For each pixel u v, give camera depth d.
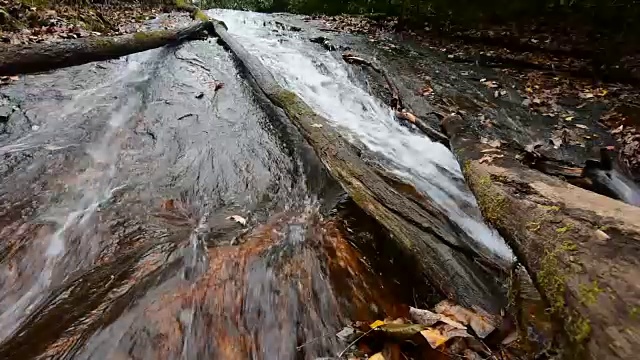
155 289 2.36
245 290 2.40
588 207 2.06
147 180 3.54
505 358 1.93
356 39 9.24
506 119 5.12
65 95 4.96
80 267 2.56
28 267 2.53
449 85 6.36
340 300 2.41
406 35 9.95
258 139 4.41
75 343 2.01
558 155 4.22
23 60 5.17
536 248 2.01
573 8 7.15
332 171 3.50
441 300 2.44
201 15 10.38
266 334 2.16
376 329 2.10
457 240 2.90
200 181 3.59
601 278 1.58
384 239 2.94
